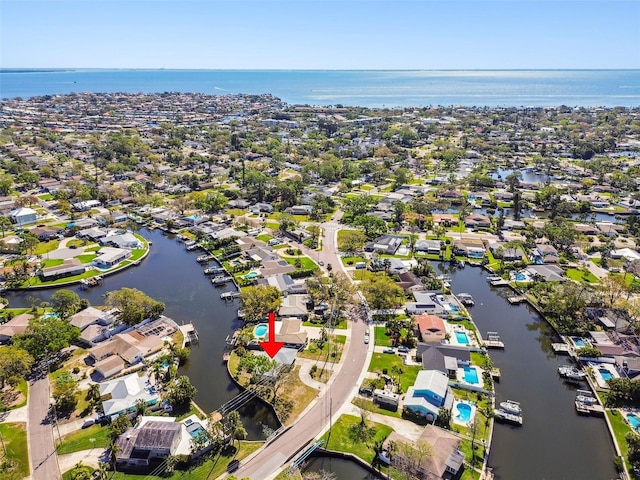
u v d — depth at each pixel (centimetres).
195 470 8500
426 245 19050
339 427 9512
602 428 9806
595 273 16750
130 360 11588
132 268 17725
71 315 13675
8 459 8612
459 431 9406
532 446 9300
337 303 14050
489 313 14600
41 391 10569
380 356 11856
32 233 19475
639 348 12112
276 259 17475
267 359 10931
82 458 8719
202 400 10488
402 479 8269
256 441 9244
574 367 11769
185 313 14425
